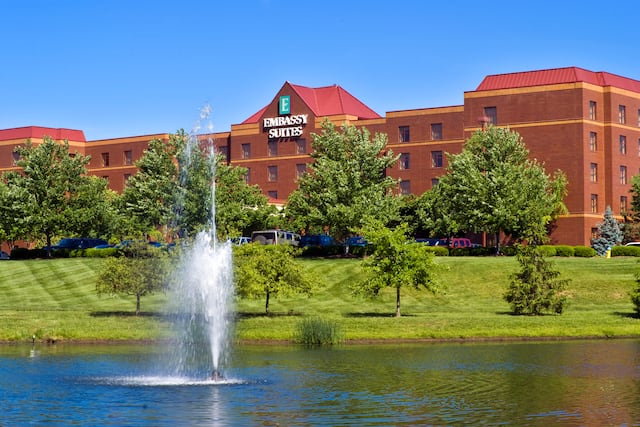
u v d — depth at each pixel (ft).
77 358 144.36
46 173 326.85
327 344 165.58
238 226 311.68
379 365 135.23
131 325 181.27
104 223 330.54
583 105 335.67
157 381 120.78
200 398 108.06
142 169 330.95
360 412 99.66
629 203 349.61
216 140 429.79
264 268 197.98
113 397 108.99
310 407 102.32
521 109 345.10
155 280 199.41
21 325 179.22
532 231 282.56
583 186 333.42
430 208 337.93
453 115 368.48
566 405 103.40
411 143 376.68
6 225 327.06
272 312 206.90
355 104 418.51
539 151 341.00
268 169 411.75
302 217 311.88
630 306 216.74
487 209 297.94
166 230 305.73
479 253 294.46
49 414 98.94
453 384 117.39
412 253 196.85
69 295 243.40
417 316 197.57
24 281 265.95
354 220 299.99
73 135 466.29
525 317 194.59
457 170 312.71
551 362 138.21
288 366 134.21
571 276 244.22
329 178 306.96
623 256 289.53
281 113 407.64
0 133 460.96
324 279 255.29
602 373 126.62
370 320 187.93
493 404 103.96
